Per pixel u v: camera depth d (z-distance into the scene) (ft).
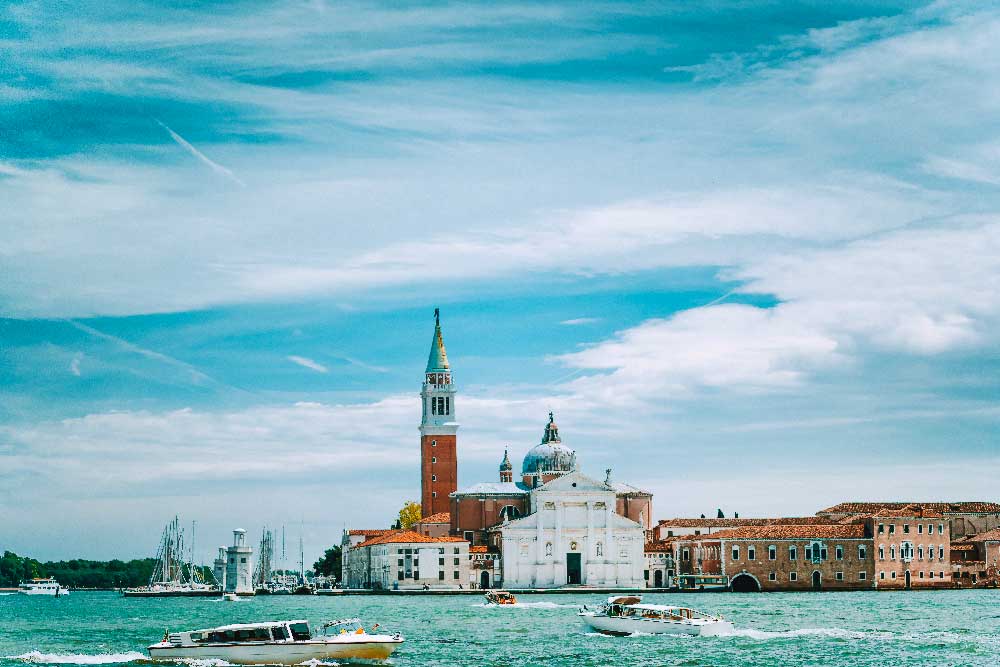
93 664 459.73
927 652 479.41
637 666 447.83
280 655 447.42
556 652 488.85
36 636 602.03
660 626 550.77
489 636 554.87
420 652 490.08
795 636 538.06
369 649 454.40
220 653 447.42
